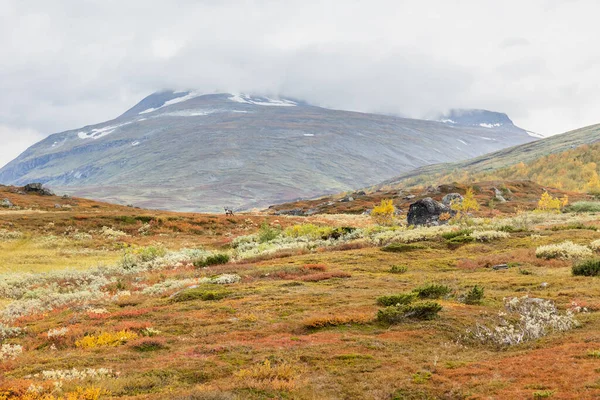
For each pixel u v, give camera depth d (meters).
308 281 30.45
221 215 91.31
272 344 16.86
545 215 77.56
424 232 49.66
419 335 17.44
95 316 22.91
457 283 27.47
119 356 16.30
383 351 15.73
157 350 17.16
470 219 61.00
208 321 20.83
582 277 26.00
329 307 22.56
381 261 37.44
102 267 44.38
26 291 34.19
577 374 11.66
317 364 14.61
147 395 12.12
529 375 12.27
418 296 23.91
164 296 28.16
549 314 18.61
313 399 11.83
